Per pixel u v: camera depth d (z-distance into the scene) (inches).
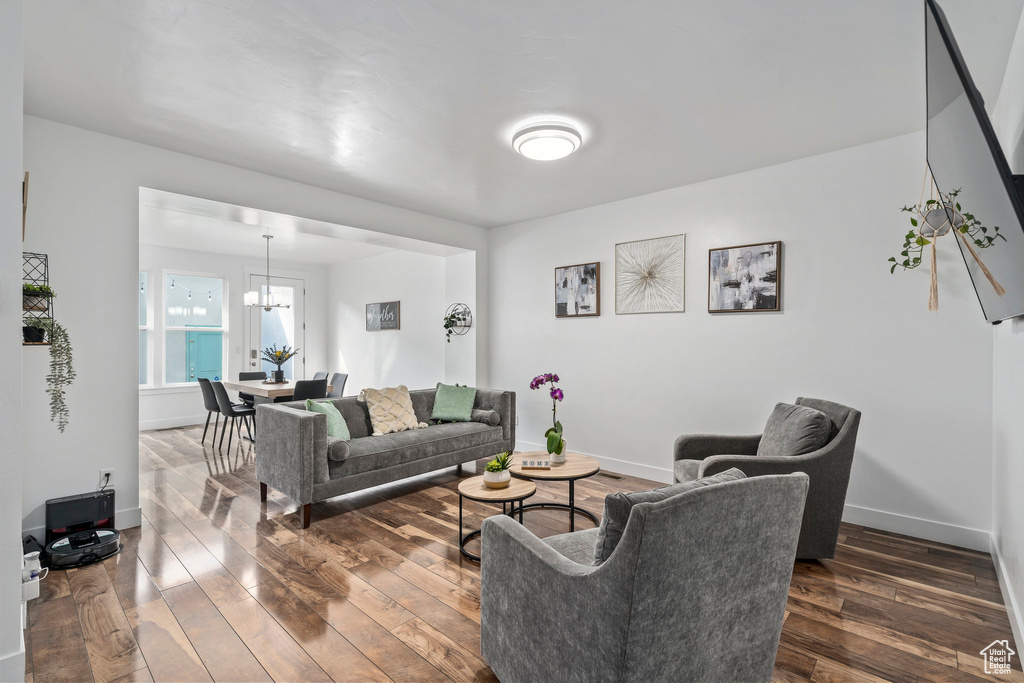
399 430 159.5
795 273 131.1
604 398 173.2
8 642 56.5
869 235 120.0
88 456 111.6
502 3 69.5
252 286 286.2
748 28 75.0
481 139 117.0
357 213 163.9
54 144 107.6
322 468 124.6
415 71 87.6
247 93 95.6
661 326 157.9
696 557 46.9
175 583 92.4
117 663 70.1
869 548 108.3
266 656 71.9
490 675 68.2
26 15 71.8
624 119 106.3
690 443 117.5
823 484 97.1
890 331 117.3
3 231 55.8
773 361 135.1
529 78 89.9
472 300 208.1
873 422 119.6
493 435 171.8
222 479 161.0
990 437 105.4
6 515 56.7
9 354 56.7
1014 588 79.0
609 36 77.2
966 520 108.6
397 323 264.8
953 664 70.2
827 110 102.3
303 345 309.7
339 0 68.7
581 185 151.7
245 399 238.5
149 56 83.1
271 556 104.2
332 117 105.7
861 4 69.2
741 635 53.1
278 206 144.2
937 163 74.9
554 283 187.8
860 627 79.2
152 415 248.4
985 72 86.1
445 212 183.9
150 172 120.6
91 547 100.2
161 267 252.8
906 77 89.0
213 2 69.2
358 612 83.3
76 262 110.1
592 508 134.6
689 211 151.0
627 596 44.1
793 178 131.3
